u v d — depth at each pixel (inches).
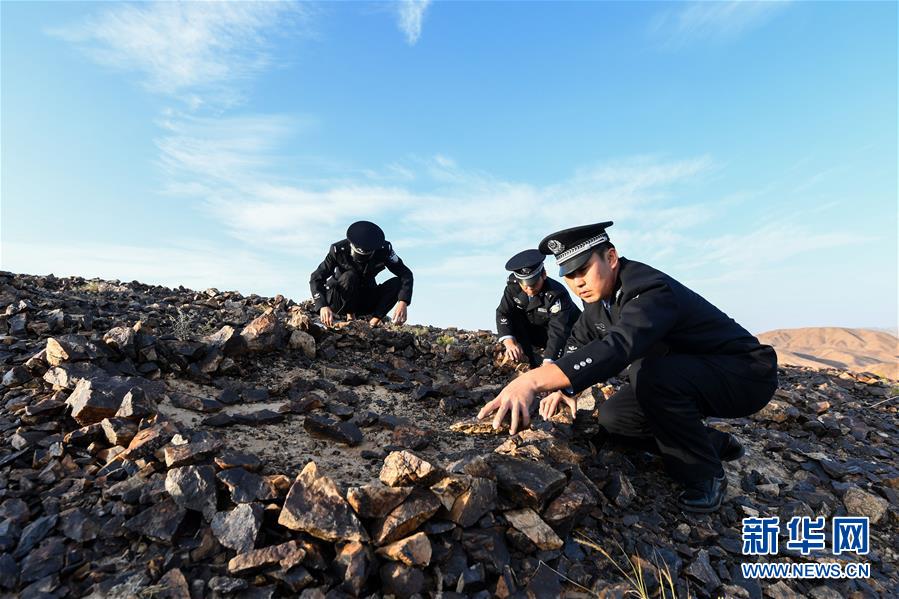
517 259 192.4
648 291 98.0
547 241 106.5
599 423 121.6
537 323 207.6
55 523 74.5
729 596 87.0
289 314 224.8
